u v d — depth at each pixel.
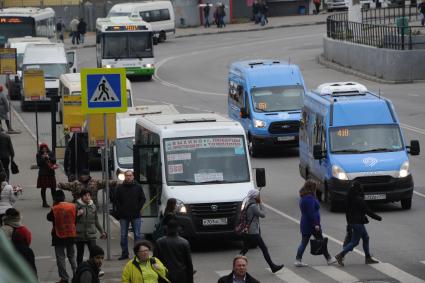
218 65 123.31
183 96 97.81
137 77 116.00
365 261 32.97
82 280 20.36
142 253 21.62
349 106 45.72
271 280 30.91
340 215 43.28
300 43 141.50
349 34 112.25
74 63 104.44
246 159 37.94
